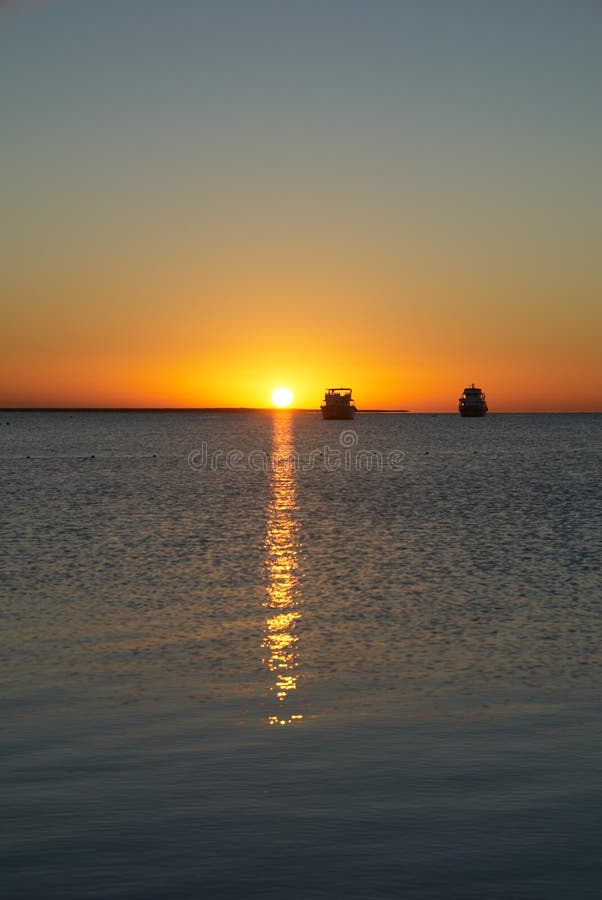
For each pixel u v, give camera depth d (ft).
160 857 33.50
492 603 86.89
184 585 97.09
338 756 44.09
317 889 31.27
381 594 91.97
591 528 157.48
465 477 309.22
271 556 120.98
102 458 435.12
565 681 58.65
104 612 81.71
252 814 37.19
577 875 32.14
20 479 294.25
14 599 88.17
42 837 35.09
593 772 41.78
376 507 201.16
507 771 41.96
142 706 52.80
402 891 31.14
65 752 44.62
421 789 39.78
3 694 55.11
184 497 228.02
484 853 33.73
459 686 57.47
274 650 67.26
